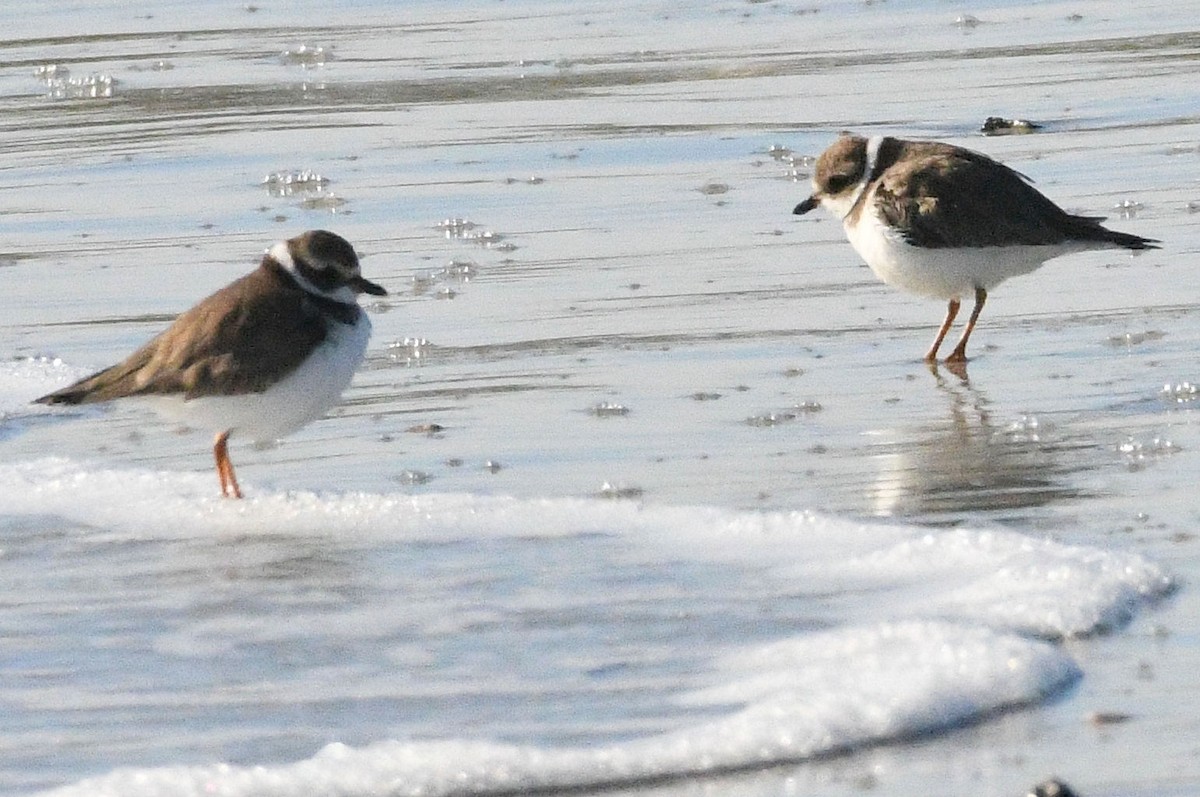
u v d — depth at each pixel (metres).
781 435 11.77
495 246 16.94
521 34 27.62
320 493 10.82
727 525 9.98
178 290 15.77
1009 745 7.22
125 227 18.00
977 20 27.16
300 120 22.55
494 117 22.28
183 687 8.05
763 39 26.55
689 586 9.09
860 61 24.70
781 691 7.73
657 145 20.55
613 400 12.62
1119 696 7.59
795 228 17.28
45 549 10.09
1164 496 10.20
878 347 13.88
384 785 7.04
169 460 11.84
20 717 7.77
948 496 10.41
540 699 7.79
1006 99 21.97
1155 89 21.98
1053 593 8.62
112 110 23.47
